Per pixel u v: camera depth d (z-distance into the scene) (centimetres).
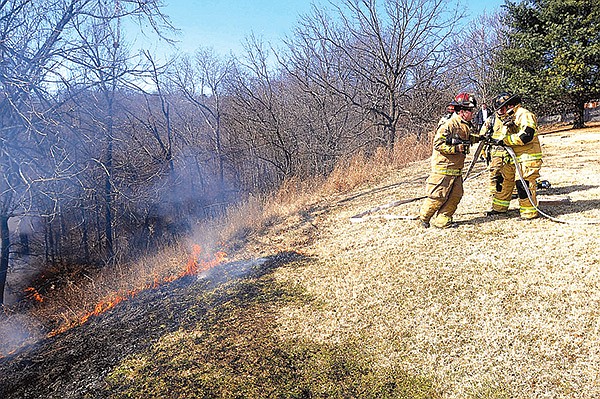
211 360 401
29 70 999
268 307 502
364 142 2116
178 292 613
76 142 1134
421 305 448
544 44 1945
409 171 1243
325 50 2039
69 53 1088
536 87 1967
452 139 588
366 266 568
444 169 610
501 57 2286
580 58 1819
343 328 432
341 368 373
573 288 422
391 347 392
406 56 1888
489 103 2356
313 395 343
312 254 668
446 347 378
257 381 363
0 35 969
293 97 2320
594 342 347
